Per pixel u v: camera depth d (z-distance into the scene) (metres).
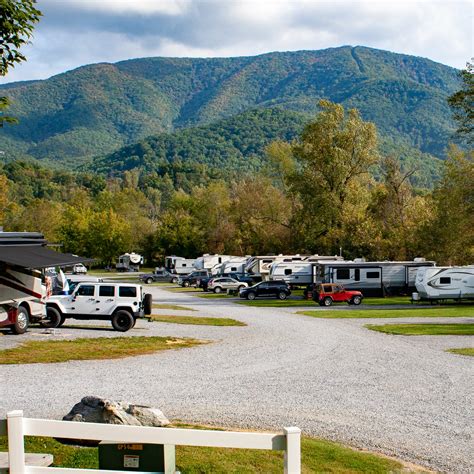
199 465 8.98
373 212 64.75
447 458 9.93
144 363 18.22
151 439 6.02
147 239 111.00
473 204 52.66
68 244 107.38
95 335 24.22
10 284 23.17
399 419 12.34
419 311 39.44
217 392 14.48
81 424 6.04
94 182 196.38
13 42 11.25
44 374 16.08
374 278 51.56
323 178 63.84
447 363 19.27
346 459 9.62
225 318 33.72
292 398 14.02
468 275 45.03
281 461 9.29
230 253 85.81
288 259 62.25
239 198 84.88
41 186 186.25
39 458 8.21
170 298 51.38
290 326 30.20
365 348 22.53
